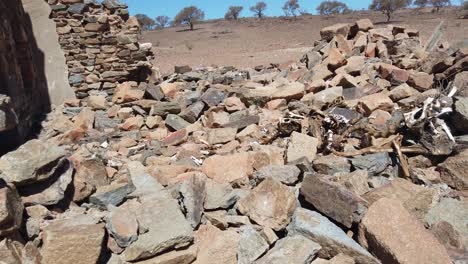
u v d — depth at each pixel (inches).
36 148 166.6
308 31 1747.0
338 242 154.1
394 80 346.0
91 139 306.2
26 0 386.9
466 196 195.6
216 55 1094.4
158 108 338.0
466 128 229.8
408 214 159.2
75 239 141.9
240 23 2630.4
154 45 1601.9
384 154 224.7
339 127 266.7
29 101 339.6
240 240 159.8
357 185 196.4
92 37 403.9
